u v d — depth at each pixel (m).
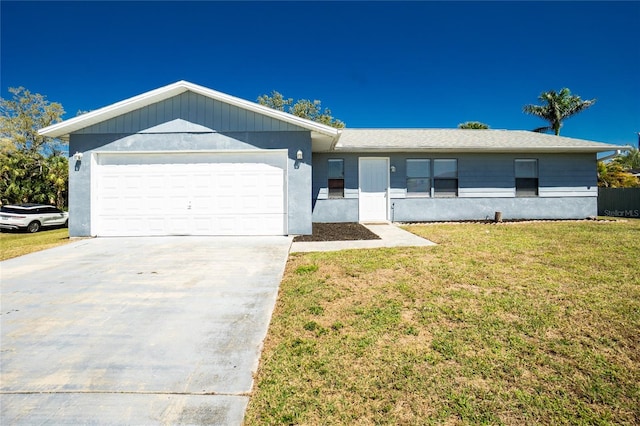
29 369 2.62
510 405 2.08
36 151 26.53
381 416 2.02
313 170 12.33
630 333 2.95
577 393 2.18
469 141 13.05
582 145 12.44
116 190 8.88
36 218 13.55
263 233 8.89
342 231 9.61
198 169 8.91
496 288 4.18
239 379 2.47
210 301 4.07
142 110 8.82
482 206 12.63
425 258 5.79
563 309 3.47
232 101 8.58
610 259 5.54
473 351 2.72
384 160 12.51
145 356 2.82
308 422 1.99
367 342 2.91
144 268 5.60
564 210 12.78
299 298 4.03
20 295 4.31
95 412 2.12
